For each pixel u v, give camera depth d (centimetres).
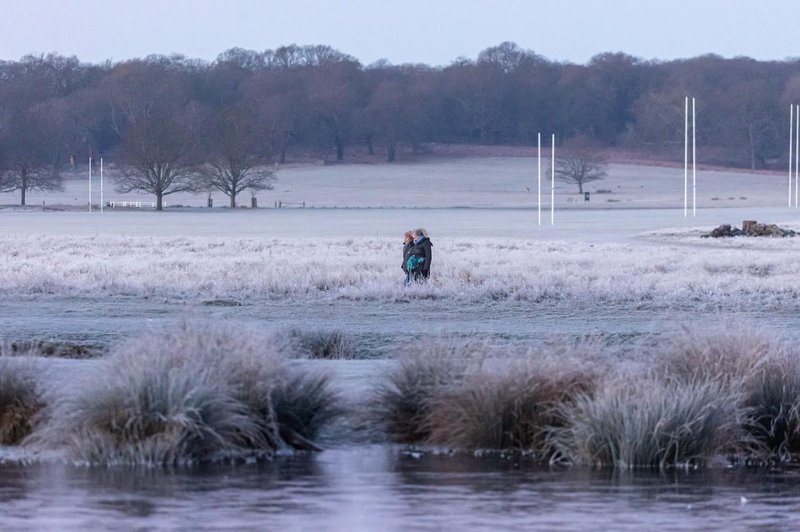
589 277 8988
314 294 7588
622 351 4462
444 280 8150
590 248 13375
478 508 2408
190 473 2745
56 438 2945
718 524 2277
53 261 11038
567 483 2677
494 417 3080
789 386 3173
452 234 17575
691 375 3238
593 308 6850
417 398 3231
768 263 10275
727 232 15875
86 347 4850
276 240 14662
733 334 3531
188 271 9538
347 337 5228
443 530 2206
